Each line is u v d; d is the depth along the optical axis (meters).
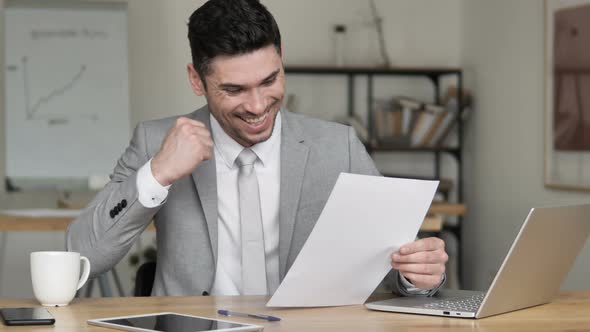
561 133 4.05
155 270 1.97
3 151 5.04
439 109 5.11
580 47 3.88
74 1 4.94
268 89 1.60
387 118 5.12
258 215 1.81
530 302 1.45
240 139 1.75
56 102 4.93
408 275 1.50
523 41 4.47
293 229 1.81
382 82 5.37
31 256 1.47
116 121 4.96
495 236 4.79
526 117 4.43
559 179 4.06
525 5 4.45
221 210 1.83
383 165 5.38
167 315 1.31
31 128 4.91
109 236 1.62
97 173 4.96
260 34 1.55
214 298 1.56
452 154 5.20
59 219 3.20
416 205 1.43
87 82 4.95
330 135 1.92
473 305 1.42
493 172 4.84
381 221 1.41
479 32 5.07
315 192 1.85
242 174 1.81
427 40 5.43
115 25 4.96
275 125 1.85
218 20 1.56
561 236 1.43
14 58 4.89
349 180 1.31
